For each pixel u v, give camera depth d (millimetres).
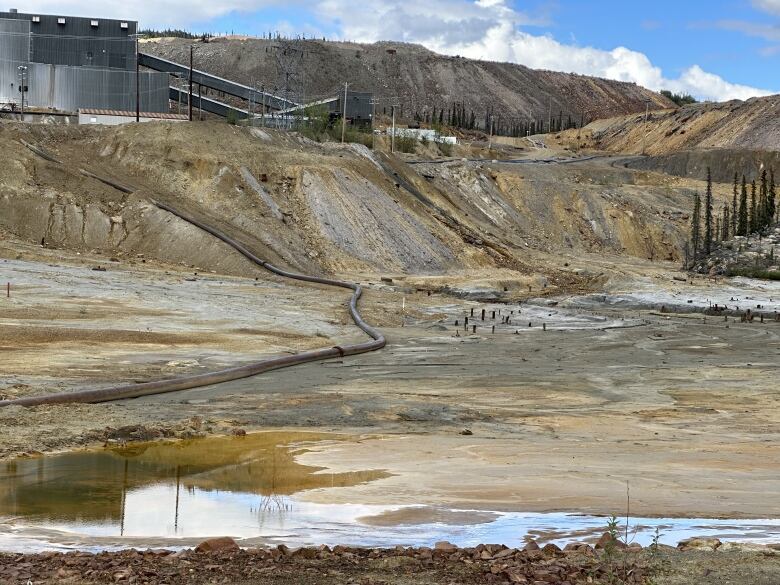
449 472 22016
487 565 12711
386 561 12867
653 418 32812
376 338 53812
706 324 69312
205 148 95625
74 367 38781
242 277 76000
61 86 123062
